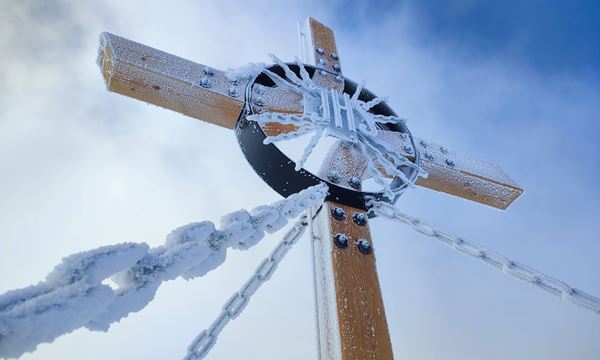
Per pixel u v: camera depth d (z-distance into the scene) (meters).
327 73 2.97
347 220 2.18
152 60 2.41
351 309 1.81
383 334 1.78
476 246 2.04
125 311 0.84
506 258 1.96
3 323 0.65
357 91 2.89
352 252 2.04
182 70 2.46
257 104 2.50
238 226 1.16
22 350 0.67
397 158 2.61
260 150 2.31
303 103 2.61
